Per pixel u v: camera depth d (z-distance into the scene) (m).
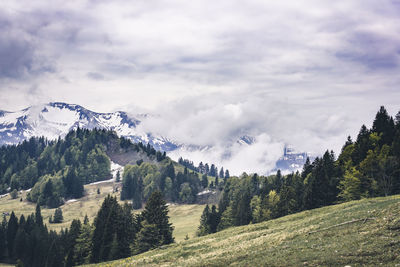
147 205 93.31
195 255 52.00
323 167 101.50
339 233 41.25
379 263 29.88
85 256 96.44
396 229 36.59
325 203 94.56
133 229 97.62
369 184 82.31
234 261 40.22
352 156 99.00
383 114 102.38
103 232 91.69
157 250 67.00
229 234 68.31
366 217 43.94
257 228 67.62
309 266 32.38
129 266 52.81
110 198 102.50
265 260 36.94
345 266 30.53
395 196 63.16
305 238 43.59
